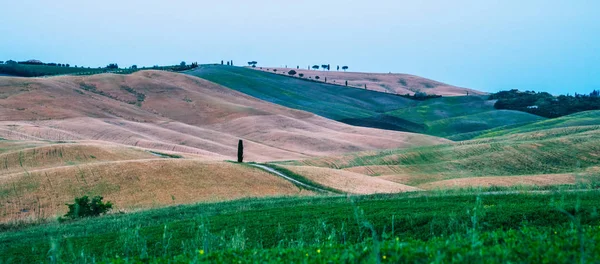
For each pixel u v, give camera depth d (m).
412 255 14.35
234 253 17.62
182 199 62.19
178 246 29.36
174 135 138.00
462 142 127.94
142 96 179.75
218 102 182.50
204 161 77.56
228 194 65.06
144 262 18.30
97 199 52.72
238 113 172.12
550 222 27.22
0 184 61.56
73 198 59.97
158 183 66.50
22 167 77.56
